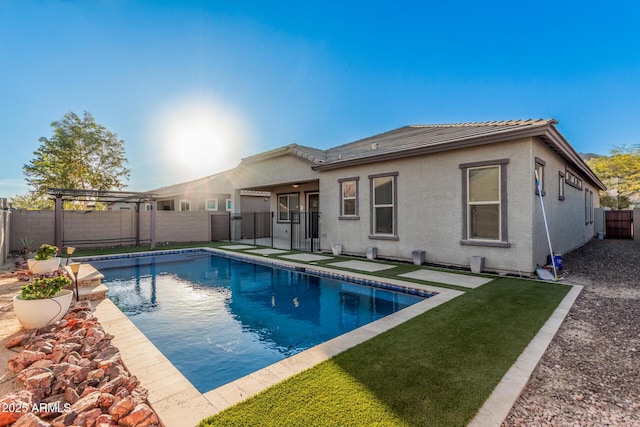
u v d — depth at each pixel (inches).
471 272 316.2
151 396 106.1
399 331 162.1
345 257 431.5
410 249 378.3
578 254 434.0
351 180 447.5
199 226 680.4
